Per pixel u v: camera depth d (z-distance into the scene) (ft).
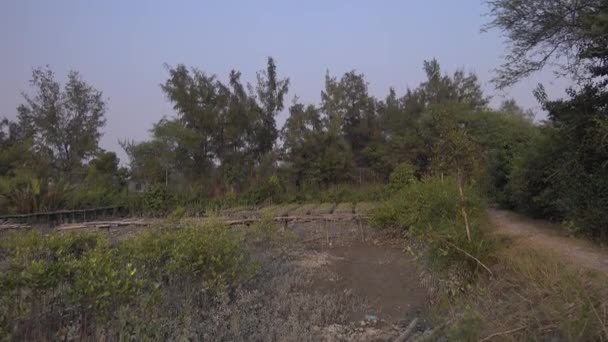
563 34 32.48
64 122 82.89
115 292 15.15
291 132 91.20
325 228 42.98
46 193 54.75
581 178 29.07
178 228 28.14
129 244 21.34
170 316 17.56
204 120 80.33
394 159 96.37
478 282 19.56
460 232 23.02
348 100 114.01
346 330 18.65
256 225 36.96
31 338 15.17
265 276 25.36
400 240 37.60
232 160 82.28
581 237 28.53
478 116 63.10
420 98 114.62
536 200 37.40
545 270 17.13
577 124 29.73
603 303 13.41
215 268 20.33
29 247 20.38
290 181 85.66
